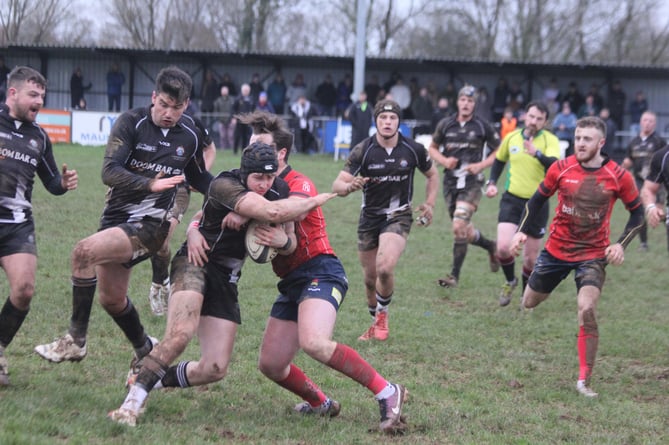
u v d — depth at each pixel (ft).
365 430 29.07
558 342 44.73
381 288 41.93
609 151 134.82
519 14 236.84
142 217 31.17
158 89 29.81
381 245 41.60
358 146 42.55
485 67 164.04
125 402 26.96
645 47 242.37
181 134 31.42
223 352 28.53
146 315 44.16
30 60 175.42
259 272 57.26
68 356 30.14
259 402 31.83
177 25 229.25
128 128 30.40
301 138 146.92
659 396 35.99
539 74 166.71
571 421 31.81
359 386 35.17
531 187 51.78
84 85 175.42
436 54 243.60
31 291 29.96
